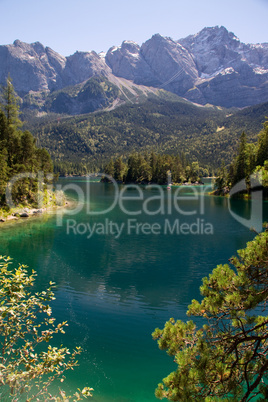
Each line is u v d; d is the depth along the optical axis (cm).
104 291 1919
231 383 612
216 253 2836
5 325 716
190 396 582
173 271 2316
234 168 9019
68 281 2086
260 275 641
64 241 3281
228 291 649
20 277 721
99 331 1430
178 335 707
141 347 1304
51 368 700
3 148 5638
